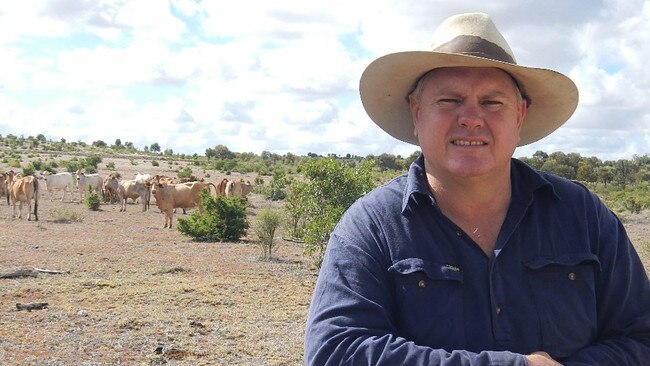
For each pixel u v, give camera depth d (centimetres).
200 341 919
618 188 6438
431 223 234
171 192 2608
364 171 1700
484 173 233
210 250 1927
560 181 255
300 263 1712
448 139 237
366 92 280
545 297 229
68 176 3812
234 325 1018
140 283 1344
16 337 901
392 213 237
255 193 4684
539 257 232
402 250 231
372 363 210
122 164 8900
